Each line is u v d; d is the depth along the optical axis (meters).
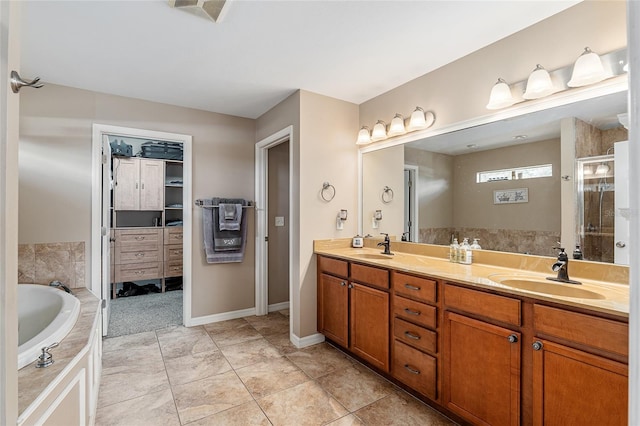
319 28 1.91
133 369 2.40
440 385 1.86
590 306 1.26
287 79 2.62
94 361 1.84
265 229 3.70
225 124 3.51
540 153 1.90
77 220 2.75
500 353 1.56
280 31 1.94
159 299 4.34
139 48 2.13
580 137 1.73
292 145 2.92
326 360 2.57
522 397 1.48
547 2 1.68
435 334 1.88
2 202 0.56
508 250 2.07
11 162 0.60
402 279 2.10
